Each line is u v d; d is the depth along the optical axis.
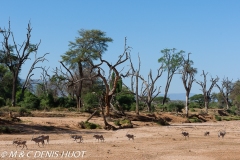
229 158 22.39
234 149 26.11
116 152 23.77
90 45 73.62
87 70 71.88
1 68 75.94
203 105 116.88
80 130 38.84
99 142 29.11
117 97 70.06
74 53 71.62
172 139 32.25
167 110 77.19
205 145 28.19
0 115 43.66
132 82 73.56
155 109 79.31
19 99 66.69
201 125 52.12
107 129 40.97
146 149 25.50
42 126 38.03
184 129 43.59
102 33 74.31
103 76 52.72
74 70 74.75
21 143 24.33
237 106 108.75
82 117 51.09
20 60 62.31
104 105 55.56
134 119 52.34
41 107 60.50
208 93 90.94
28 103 59.91
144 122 50.97
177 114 65.56
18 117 45.31
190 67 74.88
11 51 70.88
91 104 60.91
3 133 32.84
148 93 74.50
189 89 68.81
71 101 66.88
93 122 45.38
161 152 24.22
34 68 67.38
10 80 77.25
